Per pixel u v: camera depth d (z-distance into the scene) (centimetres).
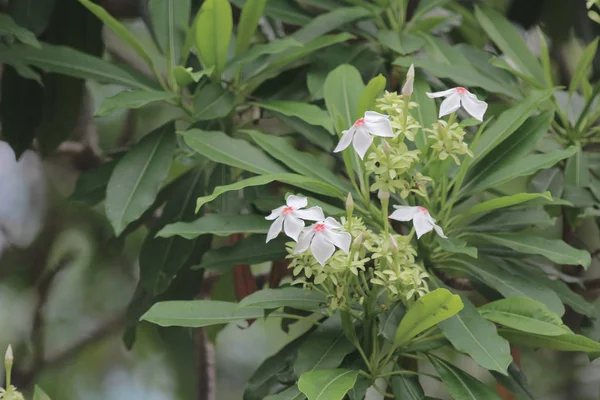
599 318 549
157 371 981
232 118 598
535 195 462
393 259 429
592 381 933
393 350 454
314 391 413
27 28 625
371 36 648
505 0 843
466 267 511
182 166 815
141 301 621
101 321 949
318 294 468
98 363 974
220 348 1041
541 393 931
